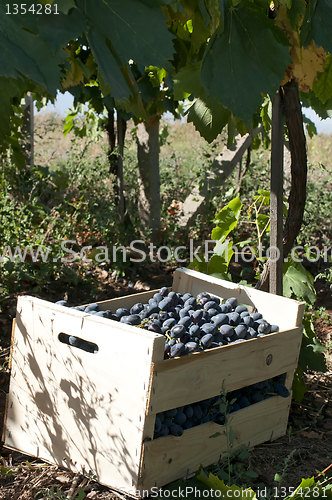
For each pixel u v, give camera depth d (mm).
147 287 4441
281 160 2564
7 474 1973
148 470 1797
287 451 2264
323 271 4996
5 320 3482
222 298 2672
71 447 1990
